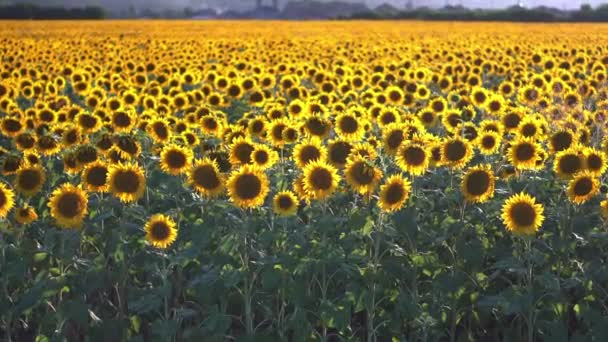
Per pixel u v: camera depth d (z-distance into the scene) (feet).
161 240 19.01
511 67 55.06
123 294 20.18
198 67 58.95
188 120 31.30
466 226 20.39
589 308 18.49
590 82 41.37
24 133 26.13
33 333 21.34
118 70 56.13
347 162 19.62
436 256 19.83
